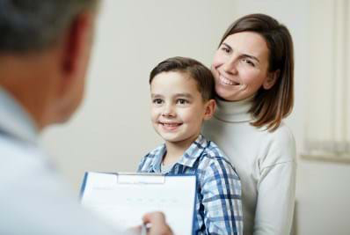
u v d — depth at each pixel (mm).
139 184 827
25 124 369
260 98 1107
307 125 1912
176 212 777
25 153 357
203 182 935
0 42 355
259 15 1093
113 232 368
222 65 1066
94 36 440
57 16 371
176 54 1981
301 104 1959
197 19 2068
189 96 1006
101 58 1690
